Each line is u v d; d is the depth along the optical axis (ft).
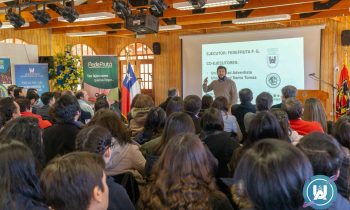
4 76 28.78
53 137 8.27
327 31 28.50
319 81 28.17
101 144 6.06
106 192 3.94
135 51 39.58
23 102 12.83
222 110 12.53
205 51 33.24
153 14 20.10
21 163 4.08
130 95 22.99
